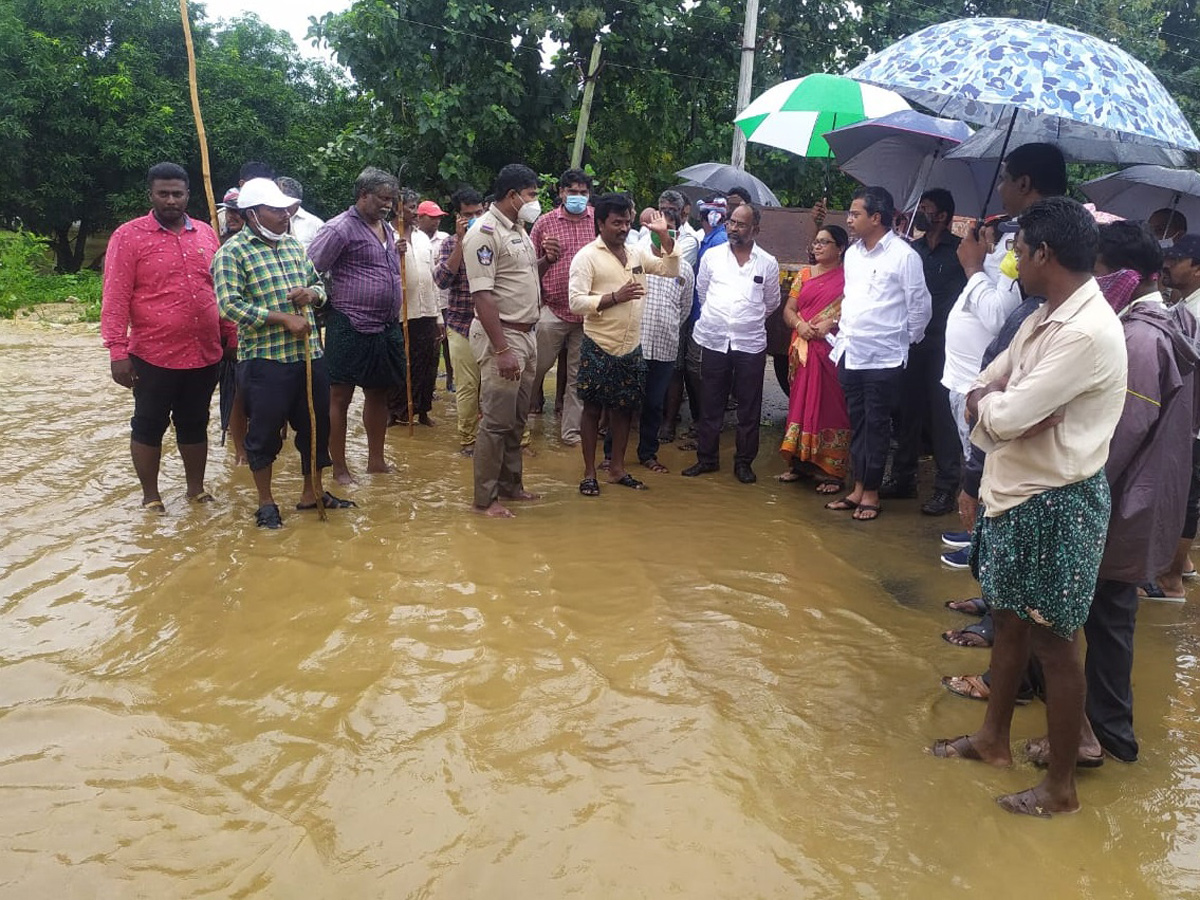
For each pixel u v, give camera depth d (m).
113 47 22.64
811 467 6.61
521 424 5.80
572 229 6.98
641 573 4.72
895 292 5.49
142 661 3.64
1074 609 2.74
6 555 4.66
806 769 3.09
